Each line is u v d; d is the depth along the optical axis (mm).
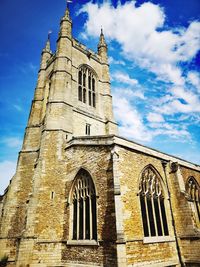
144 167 20984
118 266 13852
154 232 19016
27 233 18594
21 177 26172
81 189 20141
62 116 26297
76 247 17812
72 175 21250
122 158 19172
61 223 19875
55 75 29922
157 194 21422
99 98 35812
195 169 28672
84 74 35844
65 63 31438
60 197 20969
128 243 16094
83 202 19344
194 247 19641
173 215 21406
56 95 27844
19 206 24406
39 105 33344
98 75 38000
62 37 34031
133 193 18625
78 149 21875
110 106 36000
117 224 15188
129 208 17609
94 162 19766
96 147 20281
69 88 29781
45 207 20250
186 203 21406
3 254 21875
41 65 37875
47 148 23438
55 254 18516
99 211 17391
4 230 23109
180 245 20359
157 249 18109
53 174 21984
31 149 28125
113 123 34000
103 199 17562
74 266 17125
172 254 19234
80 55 36219
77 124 29094
